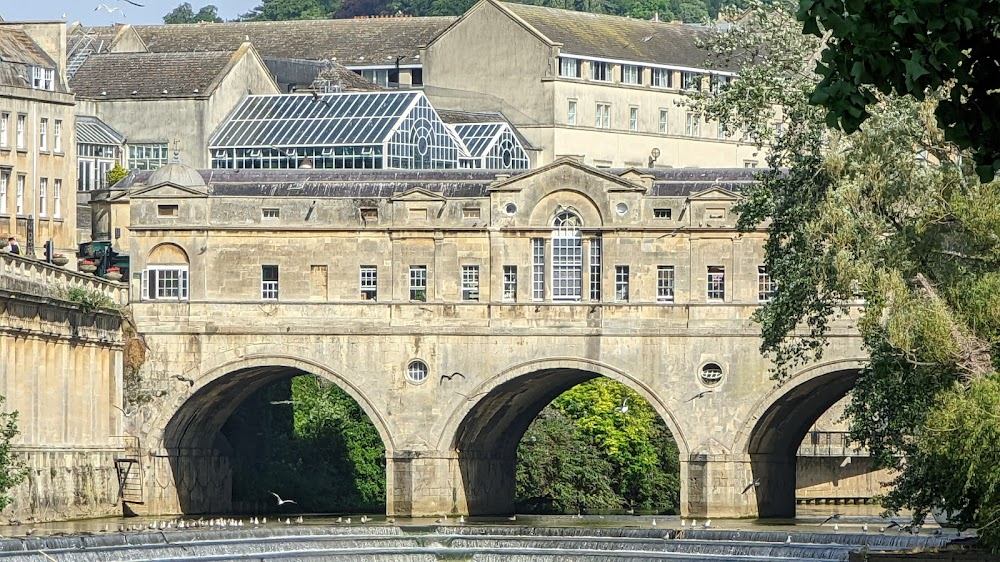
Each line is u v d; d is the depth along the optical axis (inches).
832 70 2034.9
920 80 1988.2
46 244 6417.3
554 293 6190.9
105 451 5900.6
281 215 6245.1
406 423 6117.1
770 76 4468.5
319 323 6141.7
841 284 3922.2
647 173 6309.1
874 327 3880.4
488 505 6387.8
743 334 5964.6
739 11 4736.7
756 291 6028.5
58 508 5472.4
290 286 6235.2
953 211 3772.1
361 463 6850.4
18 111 7081.7
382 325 6131.9
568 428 6983.3
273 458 6712.6
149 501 6058.1
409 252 6225.4
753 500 6013.8
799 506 7052.2
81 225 7780.5
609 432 7022.6
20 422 5300.2
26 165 7121.1
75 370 5718.5
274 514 6417.3
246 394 6466.5
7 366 5206.7
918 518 4183.1
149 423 6102.4
